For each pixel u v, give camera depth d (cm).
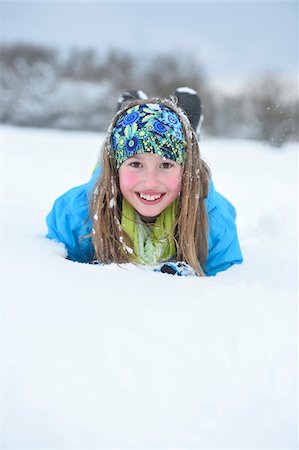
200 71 1566
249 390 108
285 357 117
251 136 1347
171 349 113
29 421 99
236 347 118
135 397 103
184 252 192
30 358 108
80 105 1462
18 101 1457
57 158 609
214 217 204
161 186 180
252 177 552
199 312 126
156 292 140
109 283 144
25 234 203
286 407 107
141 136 178
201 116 300
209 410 103
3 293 131
